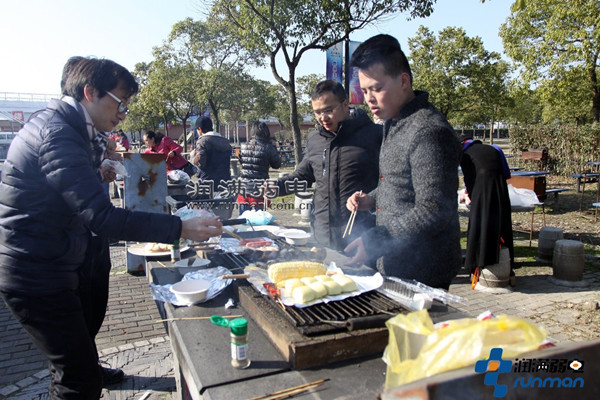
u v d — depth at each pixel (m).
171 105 26.16
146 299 4.59
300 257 2.29
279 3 8.71
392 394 0.79
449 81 23.92
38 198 1.62
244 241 2.50
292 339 1.37
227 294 1.97
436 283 1.90
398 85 1.77
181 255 2.65
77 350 1.79
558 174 14.22
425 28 24.34
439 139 1.64
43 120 1.66
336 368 1.35
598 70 15.72
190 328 1.61
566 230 7.40
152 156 4.67
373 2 8.83
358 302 1.66
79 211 1.57
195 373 1.30
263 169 5.88
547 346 1.08
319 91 3.07
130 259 5.34
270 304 1.66
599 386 0.85
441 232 1.84
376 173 3.16
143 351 3.46
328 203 3.20
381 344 1.45
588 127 13.34
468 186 4.55
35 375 3.17
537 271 5.33
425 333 1.07
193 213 2.98
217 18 13.30
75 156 1.59
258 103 27.03
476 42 23.42
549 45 14.28
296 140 10.02
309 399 1.18
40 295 1.68
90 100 1.80
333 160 3.15
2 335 3.86
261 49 9.59
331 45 9.20
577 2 12.34
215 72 22.19
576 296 4.46
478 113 29.09
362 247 1.94
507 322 0.97
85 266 2.08
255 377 1.29
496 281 4.61
